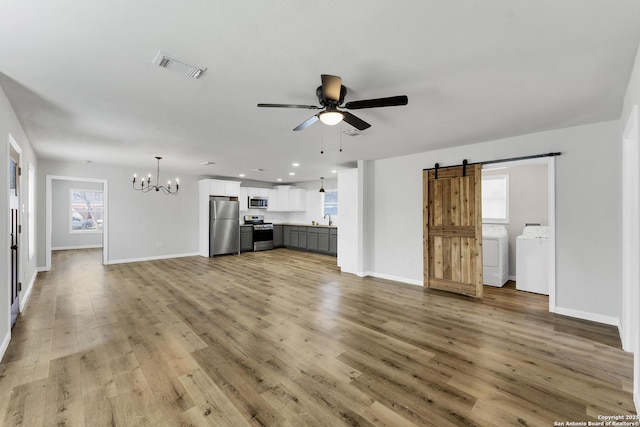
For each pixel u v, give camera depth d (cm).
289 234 958
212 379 210
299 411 177
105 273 559
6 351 249
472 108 281
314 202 934
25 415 171
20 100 263
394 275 523
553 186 352
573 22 156
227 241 802
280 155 515
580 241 337
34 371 218
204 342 270
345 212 591
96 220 976
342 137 388
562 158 347
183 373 218
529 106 276
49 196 583
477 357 245
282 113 297
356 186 570
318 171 715
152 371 220
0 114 237
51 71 211
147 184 709
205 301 391
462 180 437
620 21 154
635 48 179
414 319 332
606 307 321
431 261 471
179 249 767
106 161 587
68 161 591
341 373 220
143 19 154
